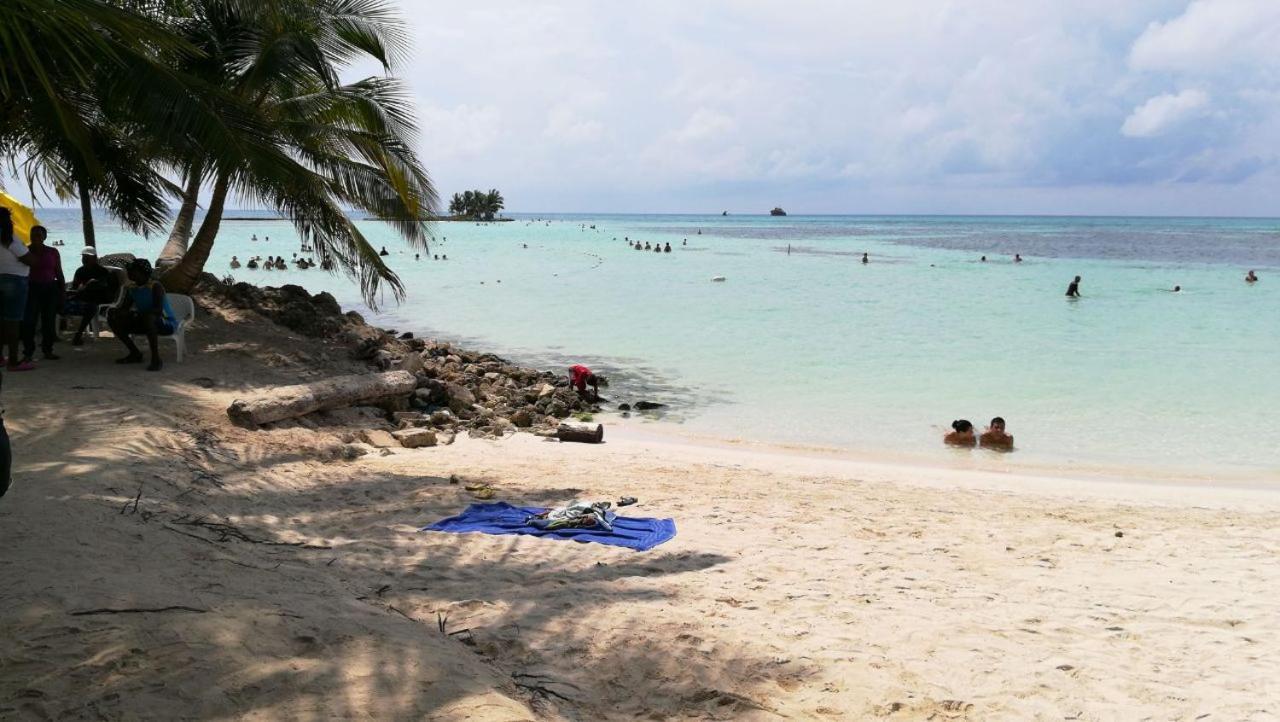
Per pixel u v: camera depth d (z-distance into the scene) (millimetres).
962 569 7309
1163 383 17422
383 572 6395
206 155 10250
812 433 13891
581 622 5535
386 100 16250
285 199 14484
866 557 7551
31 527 5582
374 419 12961
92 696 3447
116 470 7582
